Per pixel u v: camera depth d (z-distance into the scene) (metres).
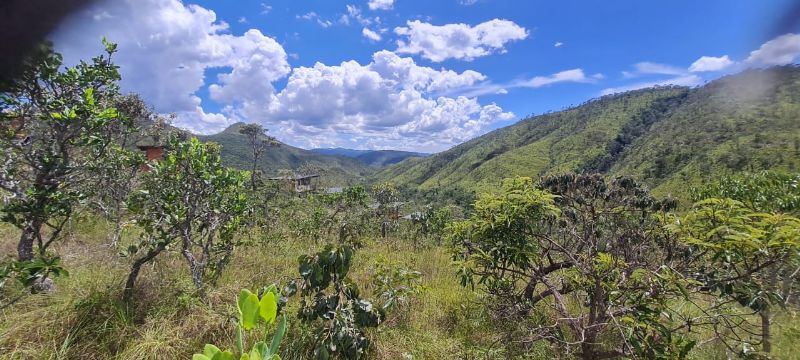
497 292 3.46
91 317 2.72
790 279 2.31
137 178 5.28
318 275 2.85
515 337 3.24
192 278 3.47
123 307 2.89
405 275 4.12
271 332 2.96
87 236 5.15
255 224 7.48
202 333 2.81
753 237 1.98
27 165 3.09
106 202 4.94
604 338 3.06
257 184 12.67
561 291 3.39
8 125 2.96
